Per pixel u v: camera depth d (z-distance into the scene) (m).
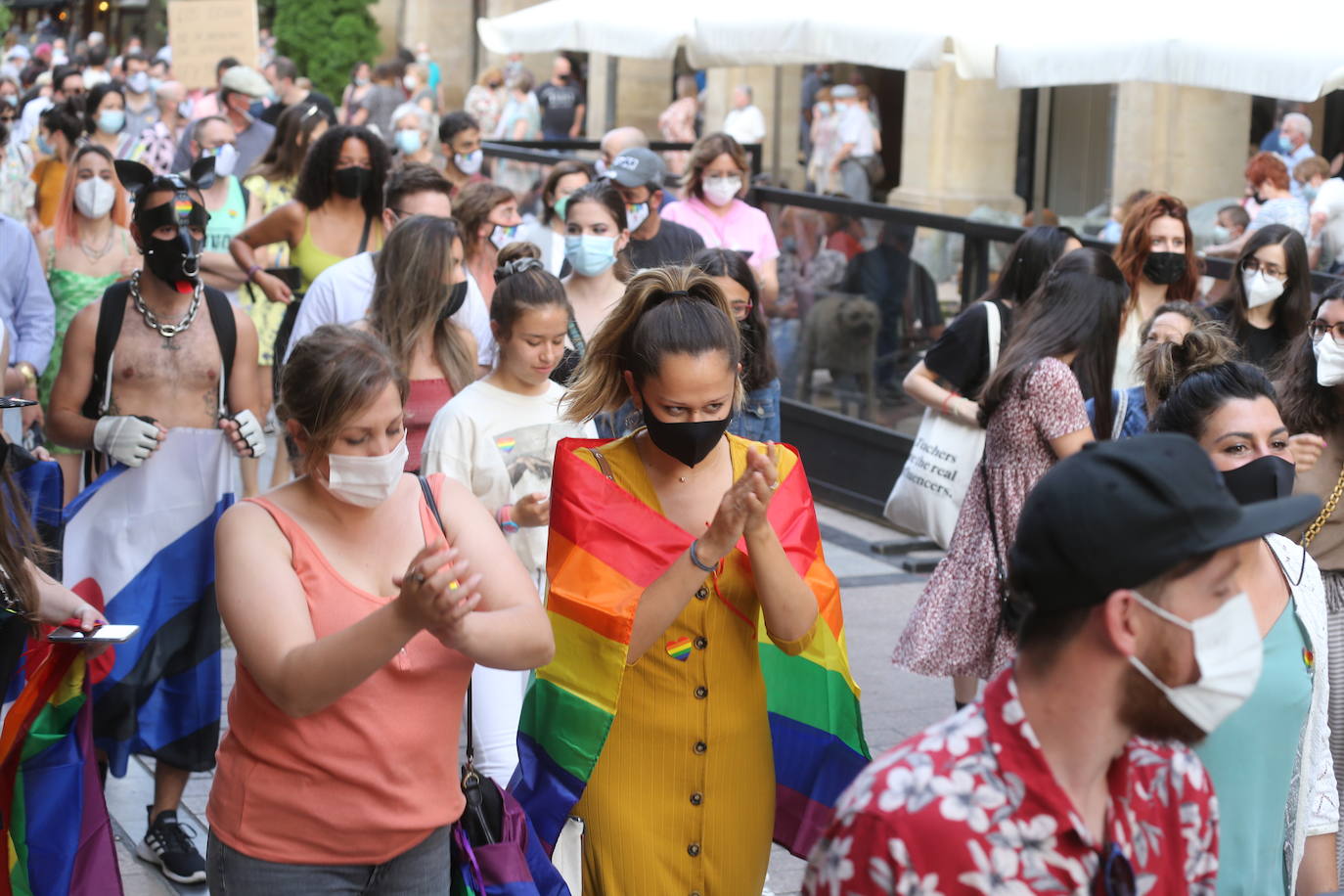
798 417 9.46
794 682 3.21
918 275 8.55
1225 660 1.80
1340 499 3.81
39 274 5.92
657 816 3.09
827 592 3.17
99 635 3.29
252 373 4.79
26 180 10.73
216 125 9.66
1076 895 1.82
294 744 2.68
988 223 8.09
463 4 28.52
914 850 1.80
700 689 3.07
